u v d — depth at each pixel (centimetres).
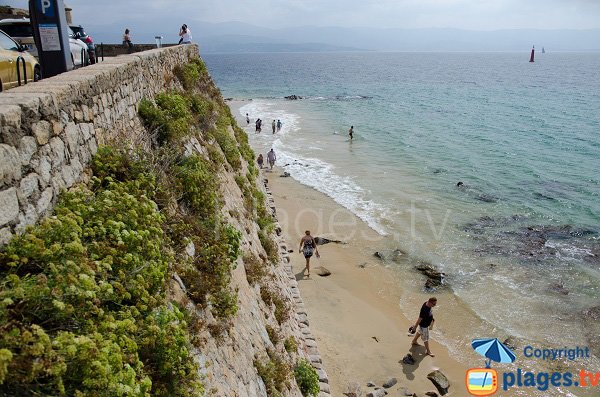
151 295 517
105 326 392
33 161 468
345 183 3231
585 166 3631
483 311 1744
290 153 4097
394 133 4997
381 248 2256
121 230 517
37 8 829
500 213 2675
